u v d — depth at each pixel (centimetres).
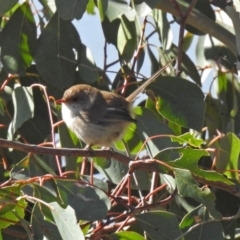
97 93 1124
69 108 1124
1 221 902
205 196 895
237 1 1117
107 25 1148
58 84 1150
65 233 838
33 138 1213
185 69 1248
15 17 1164
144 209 963
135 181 1062
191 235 959
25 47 1162
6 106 1211
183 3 1211
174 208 1090
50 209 850
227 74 1295
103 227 971
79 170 1121
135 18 1150
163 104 1100
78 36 1166
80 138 1127
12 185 880
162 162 894
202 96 1097
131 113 1103
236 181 1033
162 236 916
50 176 895
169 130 1087
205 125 1277
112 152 930
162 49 1220
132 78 1219
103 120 1098
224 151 1041
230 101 1286
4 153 1186
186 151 902
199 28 1223
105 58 1201
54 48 1155
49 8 1219
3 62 1153
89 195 888
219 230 960
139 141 1101
